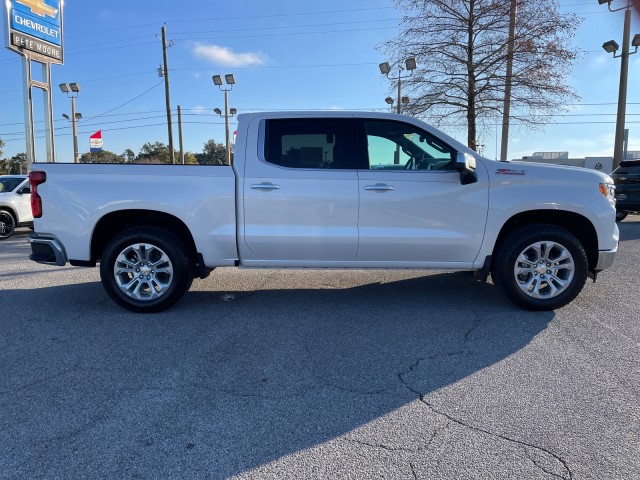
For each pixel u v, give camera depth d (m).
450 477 2.39
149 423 2.90
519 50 14.52
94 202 4.83
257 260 4.95
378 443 2.69
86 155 53.31
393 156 4.91
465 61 15.27
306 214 4.79
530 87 14.98
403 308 5.16
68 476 2.42
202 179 4.82
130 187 4.83
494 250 4.98
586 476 2.39
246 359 3.84
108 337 4.34
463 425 2.86
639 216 16.75
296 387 3.36
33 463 2.52
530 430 2.80
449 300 5.45
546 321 4.68
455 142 4.87
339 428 2.84
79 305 5.36
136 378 3.51
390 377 3.51
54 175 4.88
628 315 4.84
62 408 3.08
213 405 3.12
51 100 19.30
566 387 3.32
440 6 15.09
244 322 4.74
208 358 3.87
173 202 4.81
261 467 2.49
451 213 4.79
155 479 2.40
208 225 4.85
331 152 4.87
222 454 2.60
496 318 4.79
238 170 4.82
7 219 12.03
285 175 4.79
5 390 3.33
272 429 2.83
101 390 3.32
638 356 3.84
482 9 14.63
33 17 17.92
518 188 4.77
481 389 3.31
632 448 2.62
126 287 4.98
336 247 4.83
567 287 4.84
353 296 5.65
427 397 3.21
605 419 2.91
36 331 4.50
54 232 4.91
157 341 4.24
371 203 4.76
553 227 4.80
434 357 3.86
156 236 4.87
